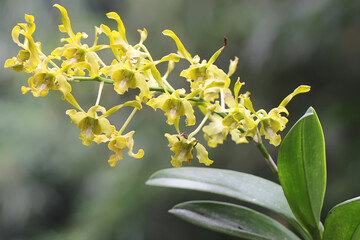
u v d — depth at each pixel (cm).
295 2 385
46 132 631
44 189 689
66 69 105
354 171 352
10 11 685
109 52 494
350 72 372
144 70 106
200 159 110
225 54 434
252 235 120
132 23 489
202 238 441
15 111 660
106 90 478
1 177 639
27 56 106
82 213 504
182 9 450
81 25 566
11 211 659
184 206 129
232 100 115
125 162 466
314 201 113
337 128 366
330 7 358
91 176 529
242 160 414
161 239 440
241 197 124
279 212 120
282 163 111
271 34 384
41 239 704
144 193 438
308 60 377
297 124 105
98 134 110
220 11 436
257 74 403
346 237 109
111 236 441
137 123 459
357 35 355
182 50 107
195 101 114
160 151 436
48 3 685
